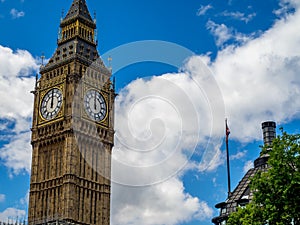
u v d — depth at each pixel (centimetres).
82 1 13762
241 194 10100
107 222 12100
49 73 12925
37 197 11981
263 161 10288
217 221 10294
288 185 5206
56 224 10812
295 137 5525
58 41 13325
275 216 5250
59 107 12319
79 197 11719
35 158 12338
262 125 11194
